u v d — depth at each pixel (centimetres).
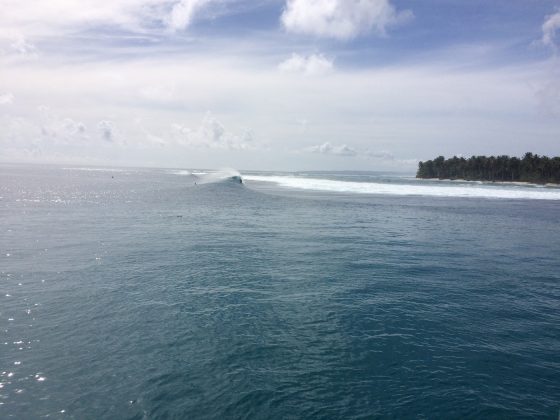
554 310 1184
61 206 3512
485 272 1608
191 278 1377
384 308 1139
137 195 4659
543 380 788
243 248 1906
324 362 823
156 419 636
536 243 2375
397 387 746
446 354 878
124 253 1742
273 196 4950
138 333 931
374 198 5309
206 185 5862
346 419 651
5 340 884
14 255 1675
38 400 674
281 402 686
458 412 679
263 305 1131
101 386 718
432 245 2173
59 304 1105
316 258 1745
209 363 804
